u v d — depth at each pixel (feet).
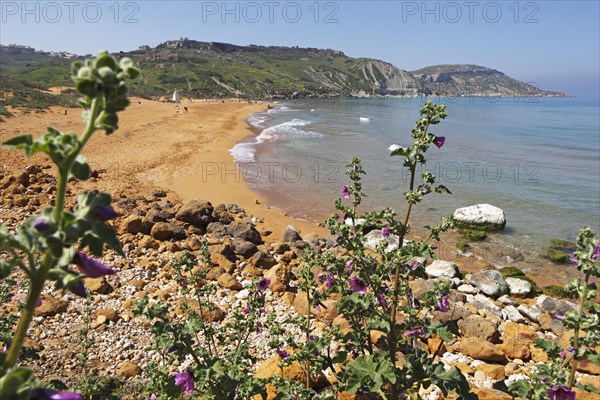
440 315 19.74
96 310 18.88
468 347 17.79
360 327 12.26
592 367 16.51
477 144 99.91
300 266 26.78
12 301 17.78
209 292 14.47
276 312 20.58
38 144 4.17
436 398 14.24
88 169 4.59
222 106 204.33
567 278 30.40
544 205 47.75
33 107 101.91
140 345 16.74
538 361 18.19
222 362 9.49
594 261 9.67
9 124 75.20
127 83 4.55
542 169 69.31
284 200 46.16
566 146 98.84
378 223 11.69
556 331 21.59
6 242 4.17
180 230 29.32
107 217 4.52
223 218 34.71
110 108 4.47
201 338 17.16
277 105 255.91
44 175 40.57
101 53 4.42
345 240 11.44
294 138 95.66
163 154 64.75
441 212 43.70
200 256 25.64
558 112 252.42
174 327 9.05
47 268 4.34
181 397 12.12
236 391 10.26
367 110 216.95
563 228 40.47
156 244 27.55
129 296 20.74
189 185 48.65
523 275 30.19
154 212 32.04
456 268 28.99
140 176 50.62
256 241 31.55
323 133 107.45
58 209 4.32
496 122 167.53
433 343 18.01
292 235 32.71
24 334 4.26
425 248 10.37
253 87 374.22
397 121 149.89
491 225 39.63
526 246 36.06
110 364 15.34
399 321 18.29
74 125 81.20
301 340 17.72
